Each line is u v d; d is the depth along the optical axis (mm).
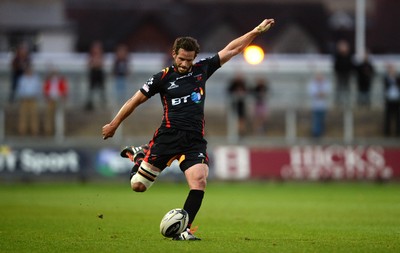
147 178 41438
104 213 63312
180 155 41031
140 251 38344
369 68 115812
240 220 58156
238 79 113250
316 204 75188
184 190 96062
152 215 61781
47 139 111375
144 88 41094
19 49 112125
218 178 111375
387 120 114000
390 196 86438
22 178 110188
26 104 111375
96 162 111188
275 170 112312
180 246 39781
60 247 40562
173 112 40875
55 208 67938
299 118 113688
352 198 83375
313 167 112875
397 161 113688
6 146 110250
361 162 113375
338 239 44438
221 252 37625
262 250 38625
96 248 39938
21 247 40781
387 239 44531
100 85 113750
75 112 112875
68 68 121062
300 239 44375
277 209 69250
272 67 125125
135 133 113062
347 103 114312
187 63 40375
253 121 113188
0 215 60781
